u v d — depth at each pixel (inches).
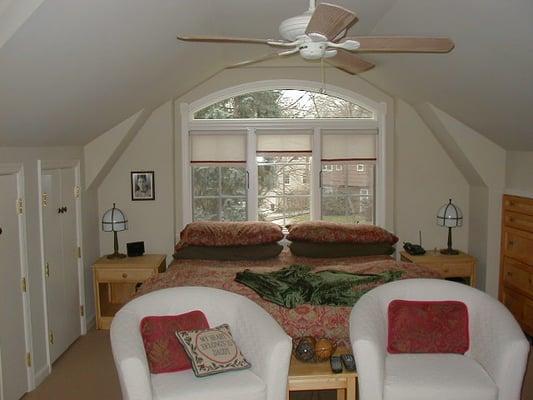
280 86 186.9
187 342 98.7
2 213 109.2
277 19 119.9
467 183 191.8
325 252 165.3
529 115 124.3
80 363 140.3
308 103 192.5
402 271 129.9
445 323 105.6
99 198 182.9
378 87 188.1
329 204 195.2
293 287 119.7
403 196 191.8
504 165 171.8
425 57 128.3
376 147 193.0
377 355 91.7
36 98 96.4
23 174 119.3
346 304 115.7
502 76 111.3
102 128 156.4
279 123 189.6
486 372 96.5
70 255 153.3
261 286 122.4
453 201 192.7
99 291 167.2
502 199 171.8
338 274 127.3
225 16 116.4
